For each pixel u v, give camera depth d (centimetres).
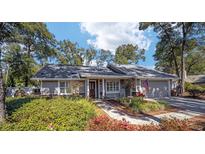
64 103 876
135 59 5075
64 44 4434
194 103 1664
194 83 3825
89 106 961
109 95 2055
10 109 916
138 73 2162
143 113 1174
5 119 759
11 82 2756
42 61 2703
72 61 4488
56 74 1900
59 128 638
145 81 2180
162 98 2097
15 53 2431
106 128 667
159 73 2398
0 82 780
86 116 759
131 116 1086
